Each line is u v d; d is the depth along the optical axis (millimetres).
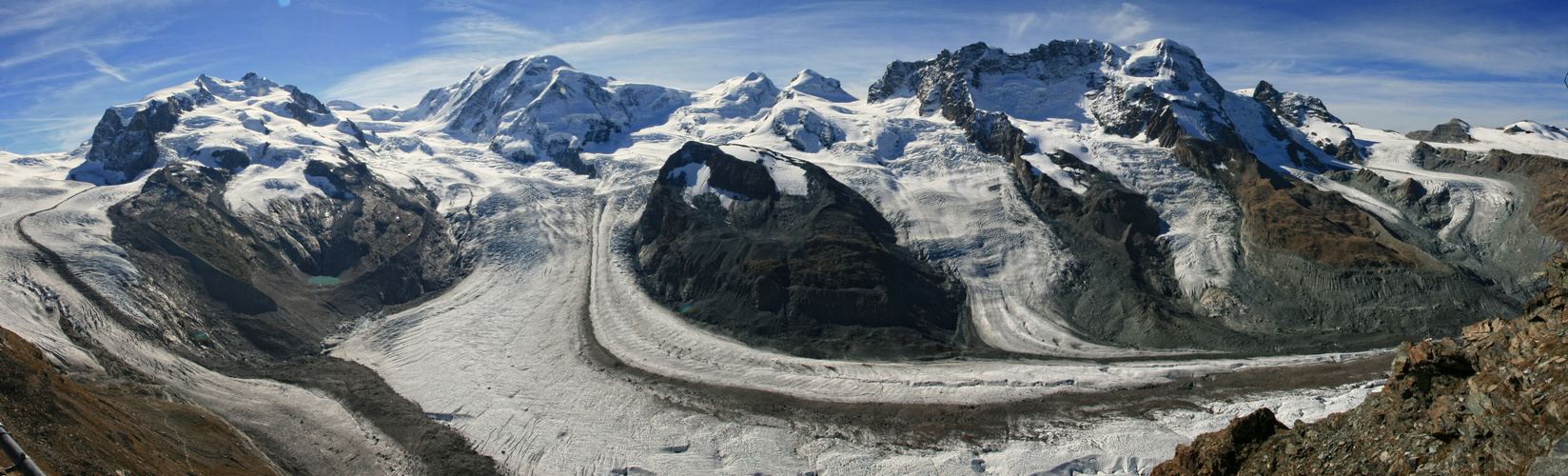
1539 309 17562
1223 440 23844
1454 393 17750
